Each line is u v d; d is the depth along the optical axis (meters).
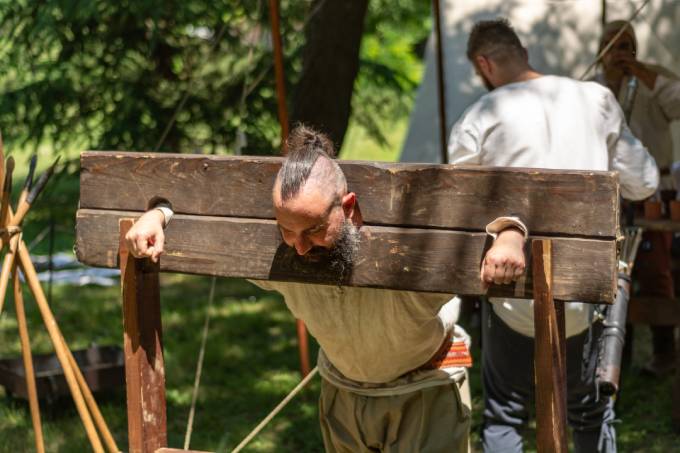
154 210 3.21
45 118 11.56
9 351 7.72
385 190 2.99
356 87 13.70
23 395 6.19
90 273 10.63
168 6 10.77
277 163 3.11
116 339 8.12
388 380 3.51
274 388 6.78
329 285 3.10
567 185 2.80
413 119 10.17
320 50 8.03
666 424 5.93
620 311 4.62
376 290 3.22
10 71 11.86
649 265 6.37
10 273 4.12
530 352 4.28
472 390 6.62
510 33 4.49
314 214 2.88
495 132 4.28
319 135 3.10
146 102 11.62
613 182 2.76
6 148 11.77
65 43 11.45
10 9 10.39
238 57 11.25
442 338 3.43
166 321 8.68
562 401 2.95
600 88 4.37
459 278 2.92
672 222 5.71
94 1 10.24
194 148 11.80
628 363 7.03
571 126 4.22
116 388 6.53
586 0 9.00
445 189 2.93
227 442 5.83
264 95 11.25
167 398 6.60
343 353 3.43
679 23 8.50
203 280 10.52
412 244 2.96
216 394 6.70
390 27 22.83
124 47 11.69
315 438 5.87
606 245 2.78
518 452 4.39
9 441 5.78
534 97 4.27
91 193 3.35
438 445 3.51
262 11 9.07
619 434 5.80
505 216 2.86
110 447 4.07
